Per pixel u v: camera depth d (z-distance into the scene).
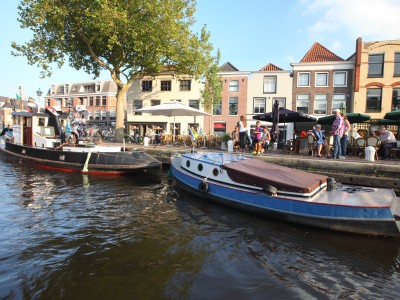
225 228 6.15
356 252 5.11
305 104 25.03
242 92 27.80
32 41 18.41
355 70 22.89
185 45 19.12
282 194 6.55
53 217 6.64
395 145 11.06
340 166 9.50
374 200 6.04
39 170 12.90
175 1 18.56
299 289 3.93
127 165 11.65
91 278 4.14
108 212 7.07
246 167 7.59
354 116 13.84
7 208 7.26
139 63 20.55
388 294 3.85
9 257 4.72
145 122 30.05
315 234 5.86
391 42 22.00
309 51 25.80
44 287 3.90
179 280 4.11
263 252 5.08
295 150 12.77
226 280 4.12
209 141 16.88
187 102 29.31
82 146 13.10
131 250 5.03
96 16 16.97
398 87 22.12
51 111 16.02
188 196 8.60
